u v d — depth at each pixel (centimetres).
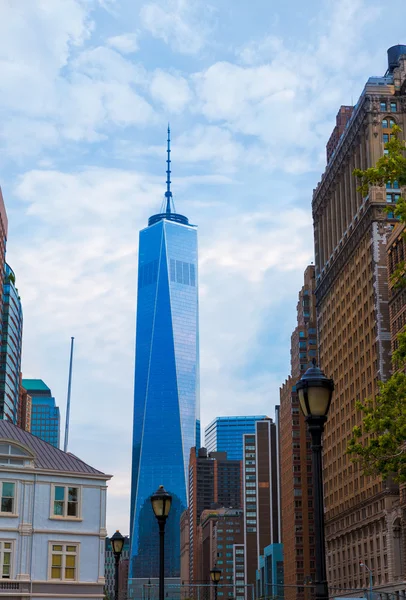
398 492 14688
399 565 14225
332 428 18938
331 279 19688
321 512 2184
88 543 7638
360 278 17250
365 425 4862
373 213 16538
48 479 7588
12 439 7519
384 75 19788
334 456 18688
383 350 15688
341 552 17800
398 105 17512
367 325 16612
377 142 17300
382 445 4647
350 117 19600
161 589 3541
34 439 8044
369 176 4294
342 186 19138
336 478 18425
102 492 7850
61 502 7619
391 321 14675
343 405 18175
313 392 2261
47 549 7412
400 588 13925
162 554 3588
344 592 17288
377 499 15225
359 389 16975
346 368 18100
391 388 4784
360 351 17025
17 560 7244
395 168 4200
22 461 7544
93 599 7494
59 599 7312
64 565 7462
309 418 2261
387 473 4788
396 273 4522
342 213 18975
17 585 7162
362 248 17150
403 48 19550
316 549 2156
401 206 4291
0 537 7219
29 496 7462
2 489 7350
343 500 17738
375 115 17450
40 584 7269
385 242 16362
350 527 17038
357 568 16538
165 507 3612
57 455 7931
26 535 7350
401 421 4650
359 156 17962
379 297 16012
